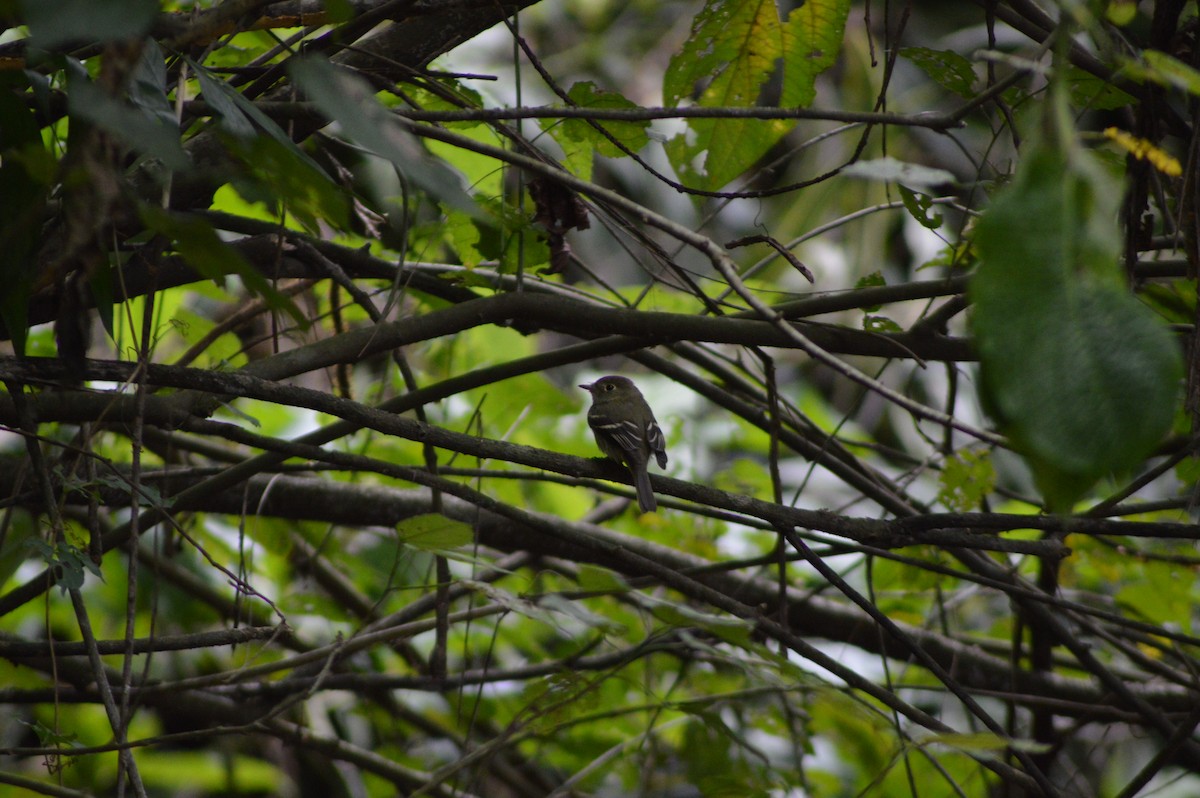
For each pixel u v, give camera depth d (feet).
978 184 23.77
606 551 26.43
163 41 17.04
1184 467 30.19
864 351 27.63
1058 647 42.01
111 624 41.81
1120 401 7.65
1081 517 24.68
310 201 13.56
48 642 23.82
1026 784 23.12
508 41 63.00
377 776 38.58
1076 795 36.06
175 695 33.78
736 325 26.45
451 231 29.25
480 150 20.94
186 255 12.95
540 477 30.78
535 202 28.71
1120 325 7.87
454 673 41.27
